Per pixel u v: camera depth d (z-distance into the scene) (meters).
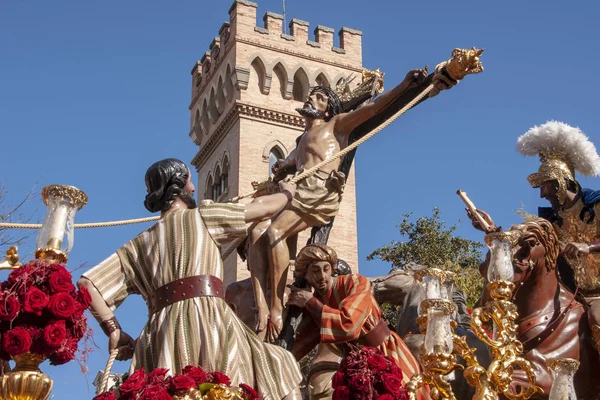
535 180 9.73
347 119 9.22
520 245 8.53
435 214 40.97
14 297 4.97
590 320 8.57
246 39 64.06
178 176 6.38
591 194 9.40
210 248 5.96
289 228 8.65
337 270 8.98
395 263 40.81
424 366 6.30
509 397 6.66
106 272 5.92
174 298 5.77
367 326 7.41
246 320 8.87
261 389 5.68
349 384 5.96
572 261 9.14
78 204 5.61
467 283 21.48
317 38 66.94
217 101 66.31
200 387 5.09
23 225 6.59
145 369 5.64
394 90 9.07
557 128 9.73
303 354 8.16
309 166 9.04
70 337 5.08
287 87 64.19
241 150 61.78
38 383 4.79
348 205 61.38
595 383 8.55
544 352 8.35
